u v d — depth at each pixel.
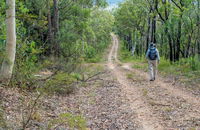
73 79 11.26
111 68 24.09
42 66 12.21
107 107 8.20
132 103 8.65
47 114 6.96
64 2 24.25
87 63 31.25
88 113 7.51
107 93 10.62
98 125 6.36
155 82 13.45
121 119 6.82
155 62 14.11
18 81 9.07
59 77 10.13
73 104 8.59
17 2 13.52
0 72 8.50
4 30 10.62
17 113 6.34
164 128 6.02
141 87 11.91
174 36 25.30
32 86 9.10
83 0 24.83
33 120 6.11
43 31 20.25
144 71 19.59
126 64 30.14
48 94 9.08
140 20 45.91
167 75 16.14
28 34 17.05
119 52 68.69
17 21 12.62
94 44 56.44
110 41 104.00
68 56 13.58
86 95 10.20
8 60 8.41
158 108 7.87
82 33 27.41
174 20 23.03
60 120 6.50
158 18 28.20
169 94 10.04
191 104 8.27
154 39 30.00
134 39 56.66
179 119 6.67
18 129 5.30
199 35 28.31
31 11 19.14
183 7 20.94
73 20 24.75
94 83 13.38
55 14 20.94
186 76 14.95
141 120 6.70
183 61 21.84
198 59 19.89
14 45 8.59
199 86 11.52
